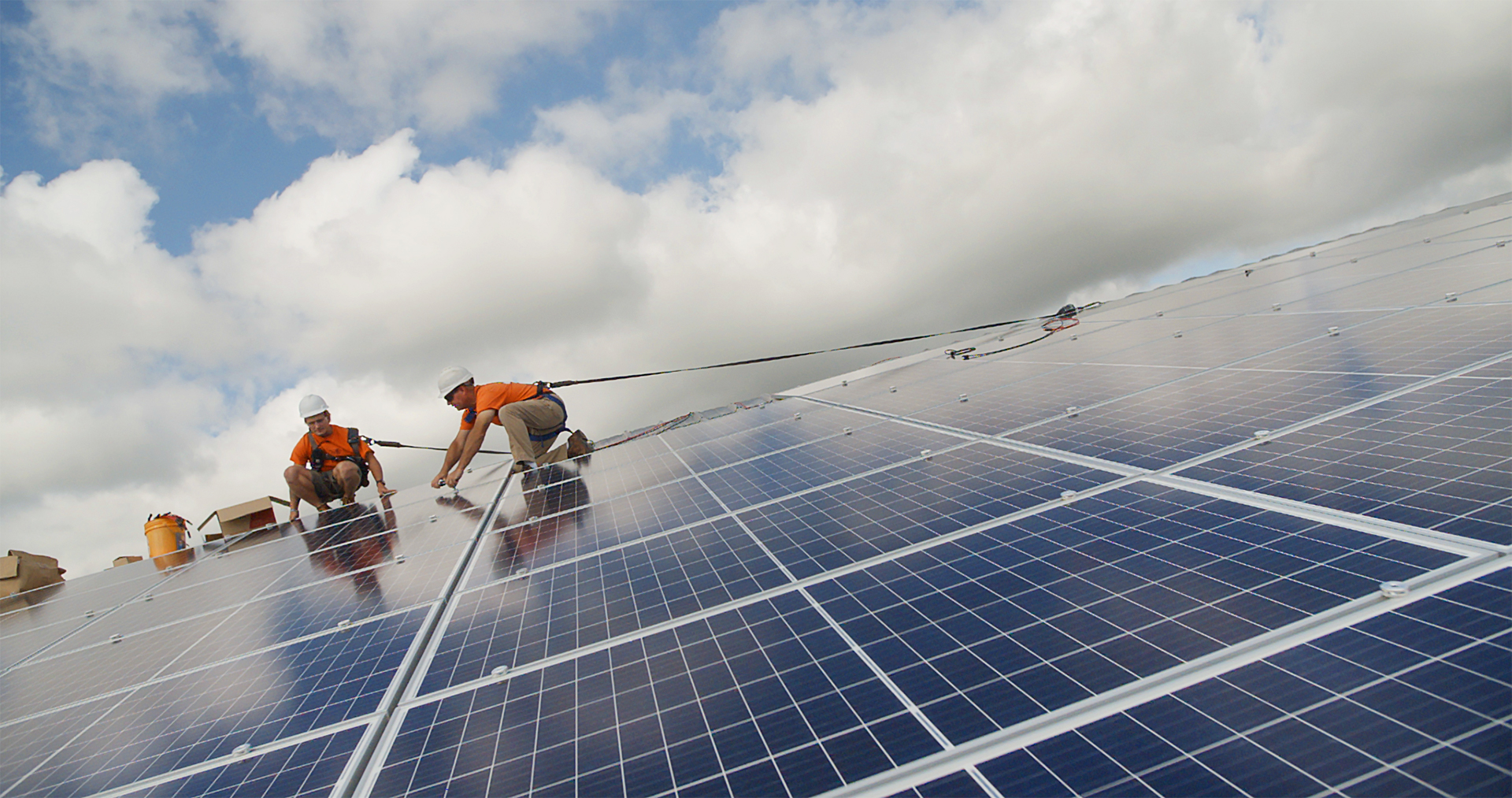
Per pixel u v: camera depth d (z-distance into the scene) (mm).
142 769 3570
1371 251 13656
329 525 10094
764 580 4297
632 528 6215
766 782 2473
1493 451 3562
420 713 3535
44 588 10289
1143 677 2553
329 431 12547
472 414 11812
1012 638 3023
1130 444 5219
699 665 3412
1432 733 1981
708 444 9820
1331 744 2043
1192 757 2135
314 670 4406
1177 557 3373
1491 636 2285
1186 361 7625
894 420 8273
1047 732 2395
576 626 4223
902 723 2631
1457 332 5848
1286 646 2529
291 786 3074
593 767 2781
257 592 6910
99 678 5234
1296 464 4082
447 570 6020
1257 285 12945
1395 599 2623
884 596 3689
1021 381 8875
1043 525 4133
